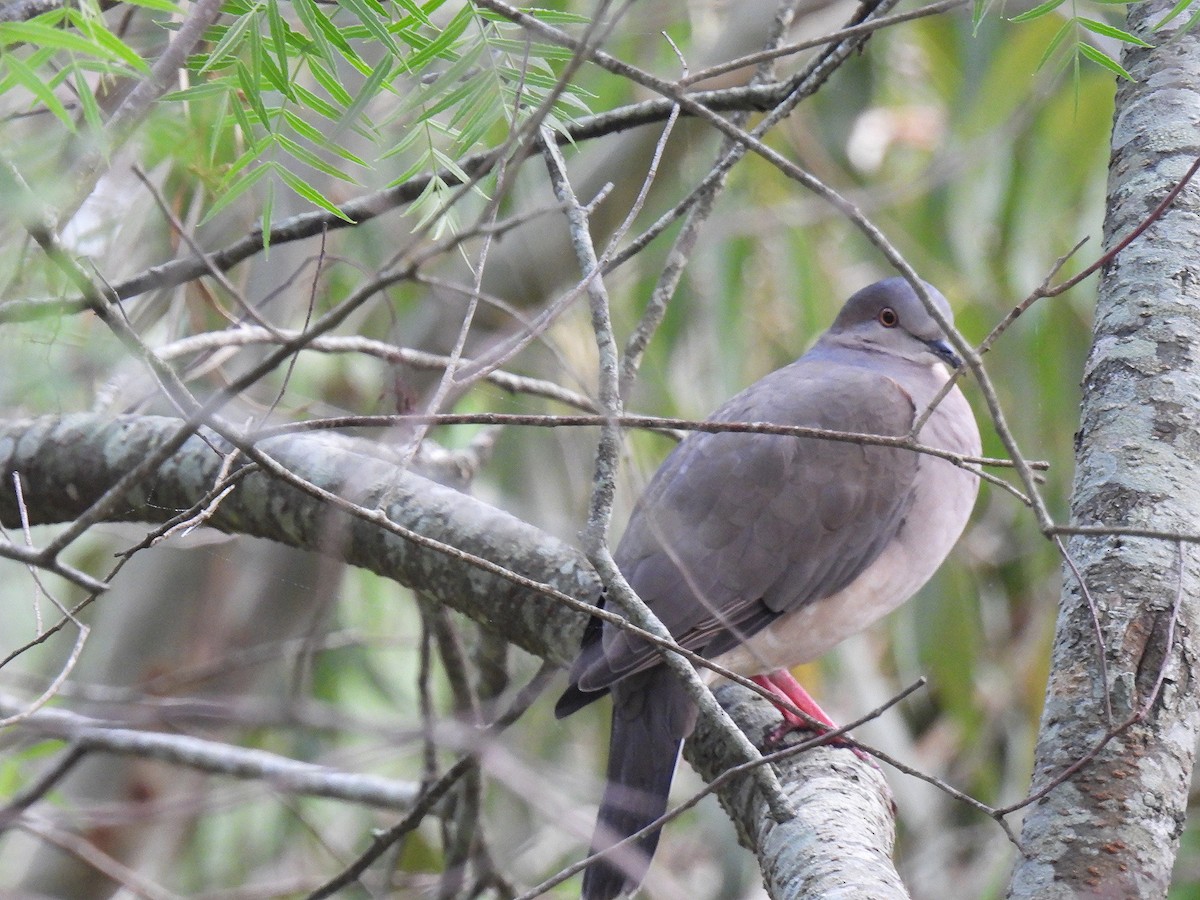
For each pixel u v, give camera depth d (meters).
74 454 7.39
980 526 13.00
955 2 5.19
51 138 4.85
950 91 12.64
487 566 4.53
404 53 5.48
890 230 12.37
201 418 4.15
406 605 11.99
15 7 4.60
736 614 7.59
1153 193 5.55
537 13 5.34
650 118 6.62
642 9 10.34
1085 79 11.05
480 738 5.22
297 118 5.29
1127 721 4.36
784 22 6.98
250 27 5.04
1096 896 4.34
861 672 11.85
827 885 4.90
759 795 5.82
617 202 11.67
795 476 7.81
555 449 11.16
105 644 10.08
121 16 6.83
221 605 10.12
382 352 7.32
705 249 11.68
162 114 5.20
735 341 11.58
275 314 8.96
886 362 8.97
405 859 11.20
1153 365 5.18
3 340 5.27
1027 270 11.68
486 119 5.48
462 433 11.12
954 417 8.24
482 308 10.80
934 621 11.62
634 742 6.75
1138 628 4.73
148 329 8.12
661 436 11.29
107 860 7.91
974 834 12.09
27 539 5.17
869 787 5.80
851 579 7.84
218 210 5.26
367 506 6.93
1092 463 5.12
